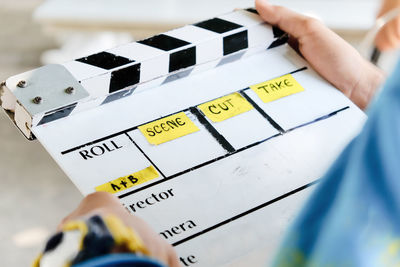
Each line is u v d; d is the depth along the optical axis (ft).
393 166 1.34
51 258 1.82
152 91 2.67
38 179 5.46
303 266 1.53
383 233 1.38
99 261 1.68
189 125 2.59
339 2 4.27
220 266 2.31
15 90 2.49
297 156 2.55
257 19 2.88
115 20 4.13
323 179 1.49
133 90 2.63
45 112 2.46
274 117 2.66
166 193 2.41
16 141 5.76
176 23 4.10
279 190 2.47
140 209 2.37
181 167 2.48
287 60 2.86
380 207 1.36
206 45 2.73
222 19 2.87
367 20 4.11
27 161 5.61
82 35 5.82
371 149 1.36
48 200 5.30
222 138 2.57
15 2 7.34
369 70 2.86
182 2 4.25
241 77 2.77
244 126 2.61
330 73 2.81
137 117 2.58
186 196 2.42
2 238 4.99
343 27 4.08
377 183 1.36
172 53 2.68
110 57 2.64
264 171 2.50
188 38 2.75
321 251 1.44
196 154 2.52
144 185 2.42
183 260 2.30
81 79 2.55
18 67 6.26
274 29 2.87
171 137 2.54
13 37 6.68
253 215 2.40
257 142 2.57
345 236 1.40
